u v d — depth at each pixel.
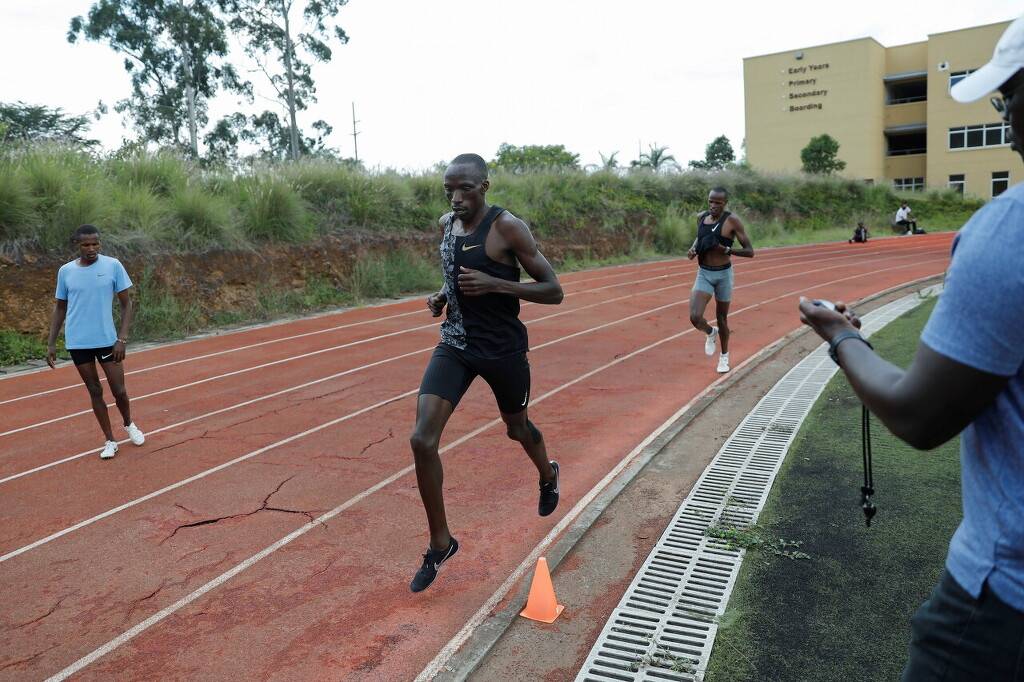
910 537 3.87
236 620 3.61
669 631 3.24
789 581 3.54
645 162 33.59
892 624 3.14
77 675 3.21
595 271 20.00
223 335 11.97
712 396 7.11
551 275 3.71
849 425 5.82
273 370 9.23
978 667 1.32
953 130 44.34
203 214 13.84
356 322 12.90
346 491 5.20
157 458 6.03
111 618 3.67
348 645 3.37
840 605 3.31
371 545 4.36
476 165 3.63
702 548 3.96
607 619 3.39
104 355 6.06
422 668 3.17
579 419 6.77
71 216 12.00
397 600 3.74
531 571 3.95
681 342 10.28
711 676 2.89
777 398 6.83
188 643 3.43
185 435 6.64
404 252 17.22
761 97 49.84
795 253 24.03
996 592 1.28
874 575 3.53
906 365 7.50
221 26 30.52
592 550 4.06
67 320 5.96
